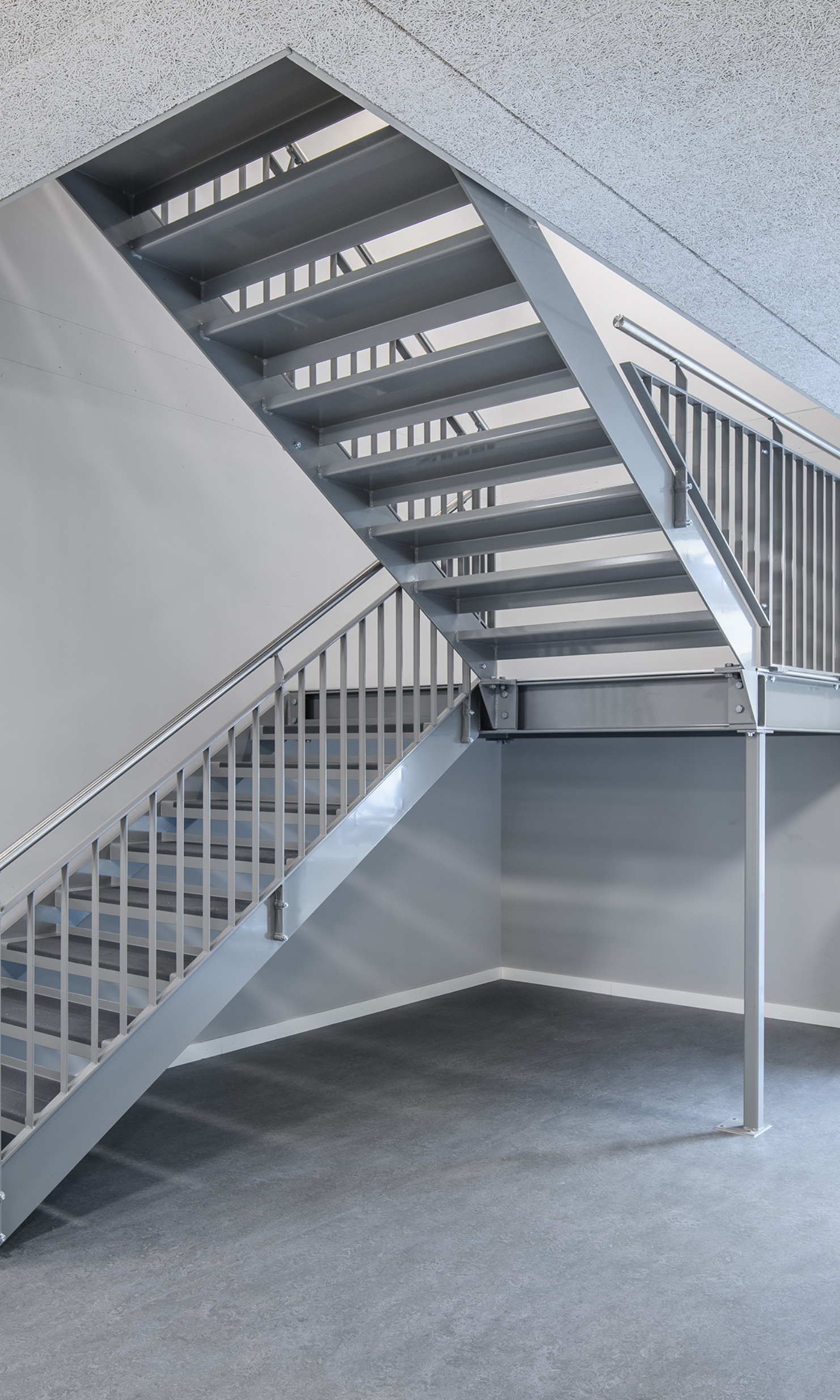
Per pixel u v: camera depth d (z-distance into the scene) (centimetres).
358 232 290
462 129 233
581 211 274
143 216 304
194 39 198
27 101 221
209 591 527
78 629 463
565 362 294
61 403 459
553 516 373
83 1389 234
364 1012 603
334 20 191
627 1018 593
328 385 335
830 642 476
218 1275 288
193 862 419
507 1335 256
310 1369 241
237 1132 405
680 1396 230
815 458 586
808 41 198
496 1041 542
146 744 340
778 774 593
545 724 464
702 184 259
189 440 519
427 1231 316
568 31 195
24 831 436
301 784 387
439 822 667
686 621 395
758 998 403
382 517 412
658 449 346
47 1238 312
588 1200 339
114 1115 332
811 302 335
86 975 372
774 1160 374
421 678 673
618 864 661
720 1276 287
